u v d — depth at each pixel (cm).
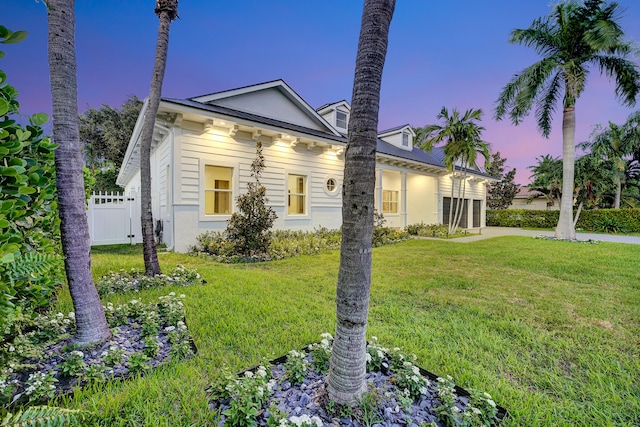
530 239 1173
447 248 912
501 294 426
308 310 341
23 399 165
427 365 227
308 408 164
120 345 233
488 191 2948
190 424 154
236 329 281
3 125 178
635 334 293
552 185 1970
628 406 184
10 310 170
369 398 162
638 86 1013
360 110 156
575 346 267
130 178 1675
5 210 156
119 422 153
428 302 389
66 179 221
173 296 335
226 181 848
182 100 745
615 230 1636
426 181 1622
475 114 1250
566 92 1094
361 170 157
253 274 523
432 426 146
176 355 223
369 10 161
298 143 992
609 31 915
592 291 440
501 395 189
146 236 459
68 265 226
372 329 293
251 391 160
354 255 160
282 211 948
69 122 222
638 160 1858
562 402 188
